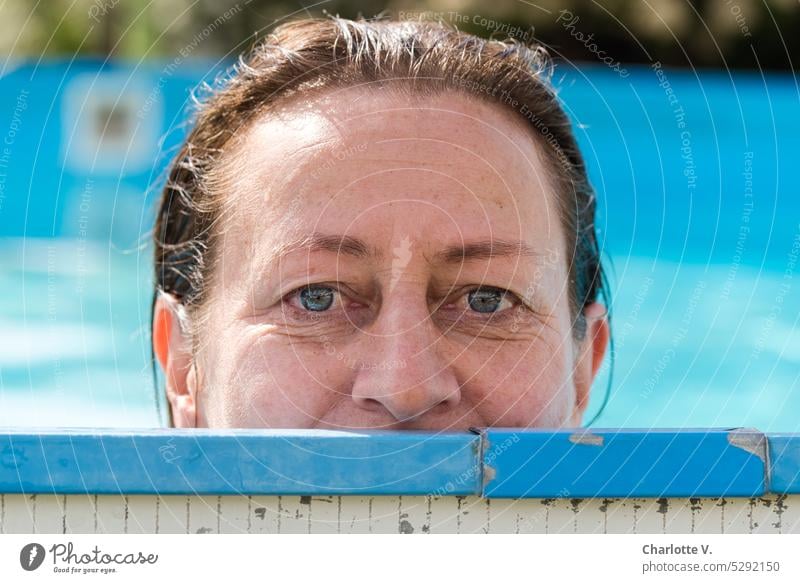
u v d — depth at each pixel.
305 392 1.15
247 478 0.90
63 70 5.06
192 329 1.36
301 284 1.16
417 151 1.17
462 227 1.15
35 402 3.47
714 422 3.49
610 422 3.39
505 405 1.17
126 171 4.78
